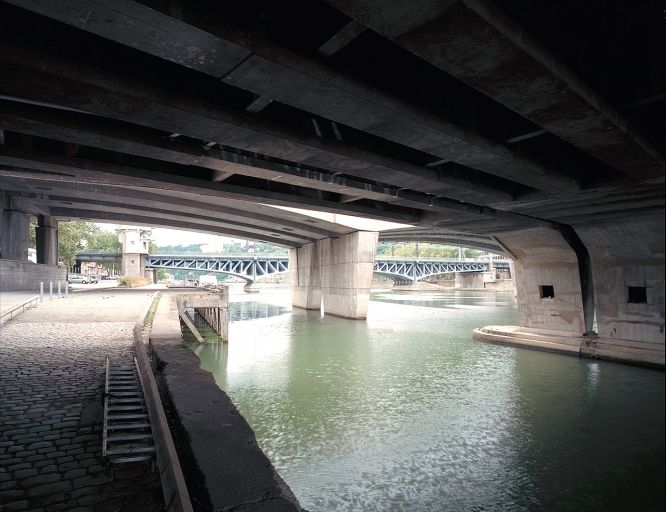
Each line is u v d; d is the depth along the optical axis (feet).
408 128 30.07
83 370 37.63
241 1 20.67
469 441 44.14
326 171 45.80
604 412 52.37
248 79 23.39
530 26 22.95
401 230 141.08
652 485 36.22
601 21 26.58
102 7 17.16
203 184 47.65
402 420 49.34
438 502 33.40
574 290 85.15
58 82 22.70
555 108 27.63
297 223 133.80
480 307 199.21
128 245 269.44
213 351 87.35
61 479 19.57
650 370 70.95
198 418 27.86
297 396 57.77
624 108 30.40
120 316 73.77
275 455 40.55
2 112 27.09
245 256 297.74
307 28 22.70
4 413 27.22
